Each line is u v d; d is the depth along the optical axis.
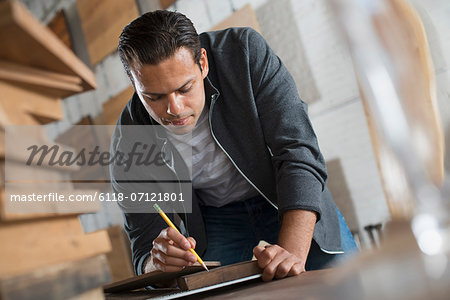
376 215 2.19
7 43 0.36
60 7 4.11
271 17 2.50
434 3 1.25
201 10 2.81
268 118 1.11
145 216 1.31
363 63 0.40
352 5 0.39
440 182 0.36
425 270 0.25
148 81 0.97
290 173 1.00
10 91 0.39
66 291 0.37
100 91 3.83
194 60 1.00
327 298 0.32
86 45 3.88
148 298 0.75
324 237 1.15
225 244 1.46
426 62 0.43
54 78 0.43
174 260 0.88
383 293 0.24
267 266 0.79
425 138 0.39
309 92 2.40
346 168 2.29
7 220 0.35
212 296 0.70
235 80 1.15
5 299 0.32
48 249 0.39
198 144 1.27
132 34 0.96
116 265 3.41
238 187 1.36
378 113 0.40
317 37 2.30
